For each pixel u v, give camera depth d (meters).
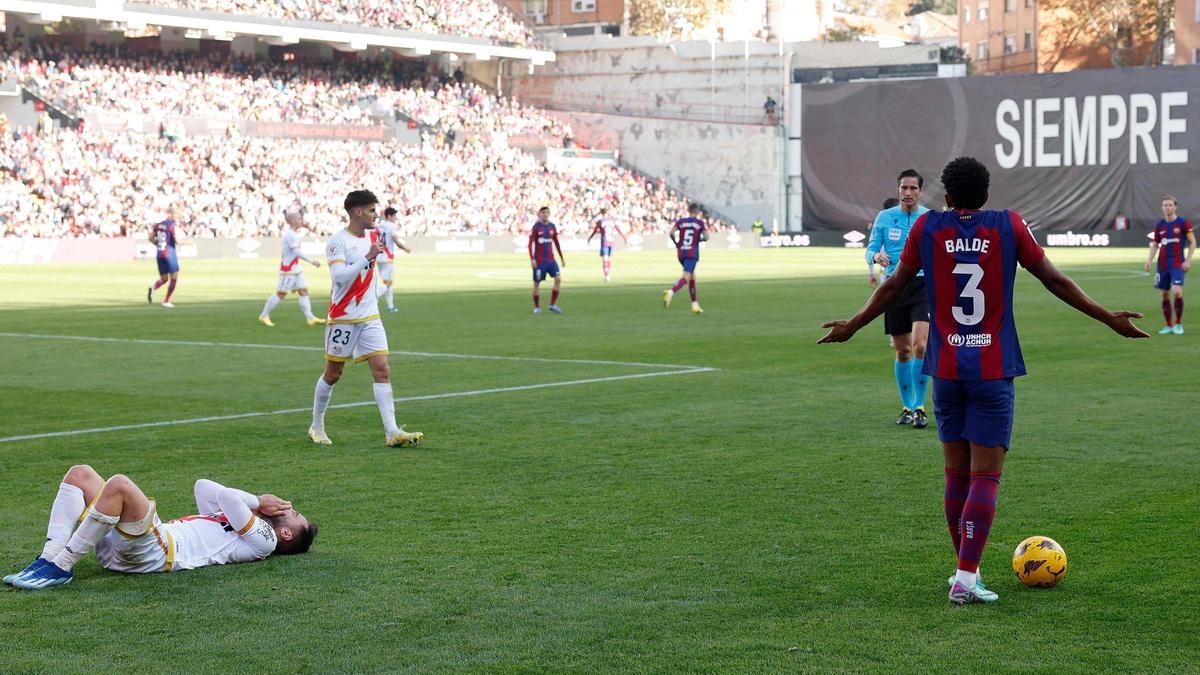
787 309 37.59
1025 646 7.80
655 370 22.94
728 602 8.80
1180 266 28.94
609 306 39.09
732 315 35.50
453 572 9.63
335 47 100.12
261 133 86.06
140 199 77.06
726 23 133.38
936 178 94.62
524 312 36.88
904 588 9.12
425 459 14.47
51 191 74.00
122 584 9.29
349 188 87.38
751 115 102.06
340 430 16.59
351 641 8.01
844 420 17.11
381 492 12.66
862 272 59.50
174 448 15.25
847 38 141.75
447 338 29.23
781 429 16.39
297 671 7.46
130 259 73.31
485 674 7.39
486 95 104.69
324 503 12.15
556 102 110.19
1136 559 9.82
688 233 36.34
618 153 105.06
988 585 9.18
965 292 8.68
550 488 12.80
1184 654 7.64
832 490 12.59
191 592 9.09
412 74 104.56
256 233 81.62
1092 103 89.62
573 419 17.34
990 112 92.56
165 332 31.11
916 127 94.94
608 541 10.58
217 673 7.44
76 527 9.38
